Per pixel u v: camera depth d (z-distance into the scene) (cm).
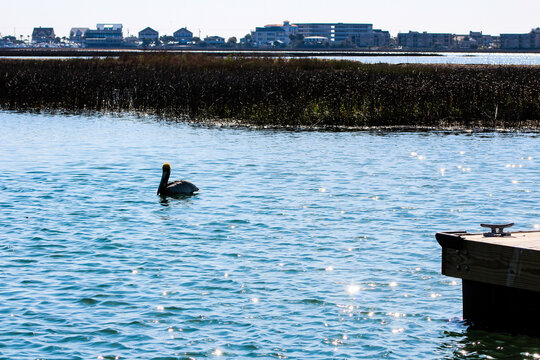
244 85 4812
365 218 1955
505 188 2375
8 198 2188
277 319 1230
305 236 1766
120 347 1116
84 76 5616
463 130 4066
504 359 1082
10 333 1162
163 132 3928
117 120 4509
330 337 1159
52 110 5116
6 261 1543
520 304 1175
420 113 4362
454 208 2078
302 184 2441
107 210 2045
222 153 3156
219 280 1427
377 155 3103
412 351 1111
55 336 1154
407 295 1349
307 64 7275
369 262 1551
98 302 1302
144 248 1655
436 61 15225
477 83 4700
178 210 2052
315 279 1436
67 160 2930
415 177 2573
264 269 1500
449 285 1402
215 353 1098
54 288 1373
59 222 1895
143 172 2672
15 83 5478
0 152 3138
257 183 2464
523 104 4509
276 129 4116
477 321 1218
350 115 4328
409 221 1922
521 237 1226
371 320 1229
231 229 1834
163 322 1213
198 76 5284
